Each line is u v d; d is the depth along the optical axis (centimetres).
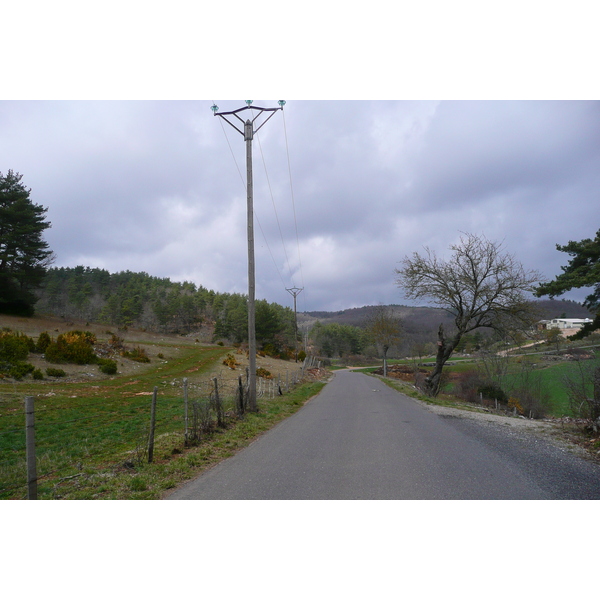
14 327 4509
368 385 3653
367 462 775
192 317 13350
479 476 664
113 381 2908
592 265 2539
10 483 723
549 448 877
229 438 1039
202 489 641
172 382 2970
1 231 5462
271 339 8469
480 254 2862
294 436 1098
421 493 595
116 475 711
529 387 3478
